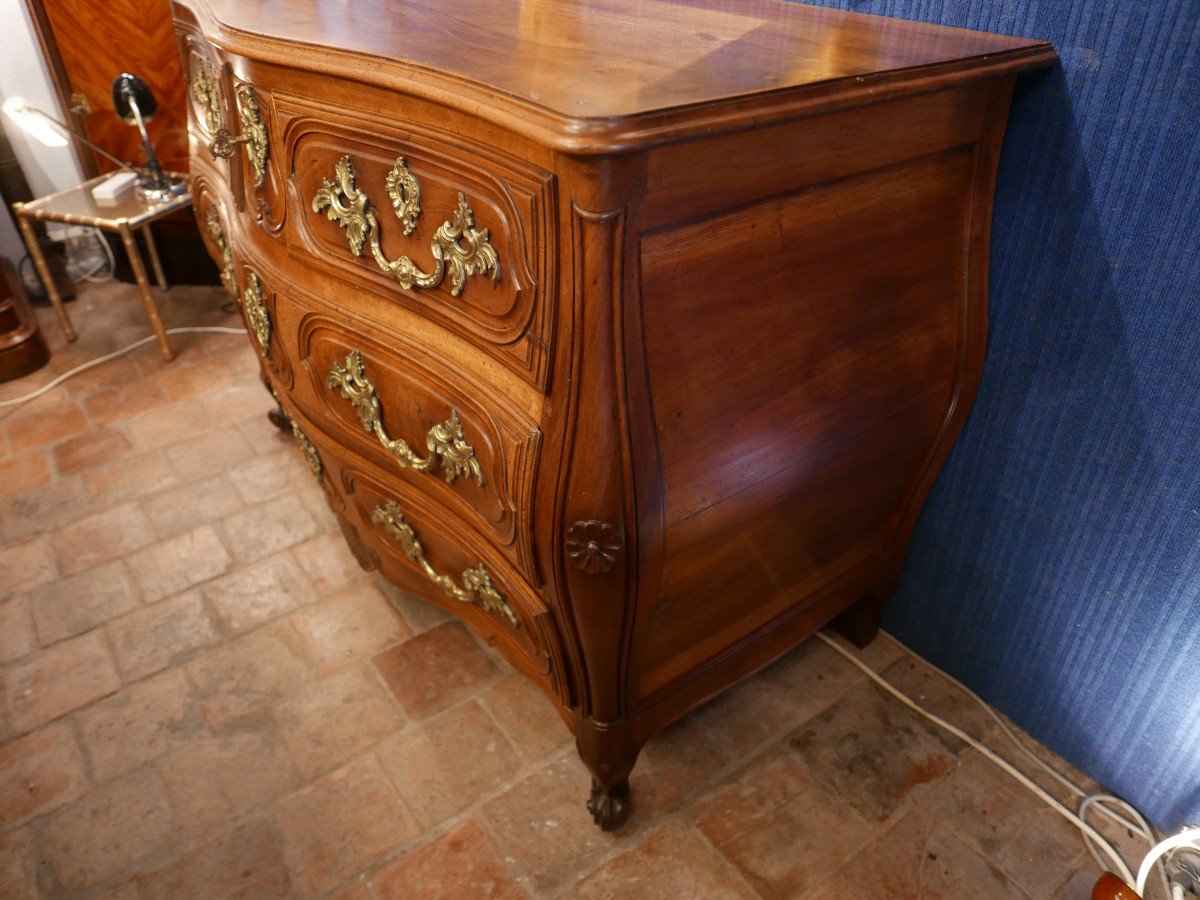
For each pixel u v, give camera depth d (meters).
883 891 1.20
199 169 1.65
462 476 1.07
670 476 0.90
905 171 0.98
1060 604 1.28
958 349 1.18
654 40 1.01
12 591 1.70
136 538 1.83
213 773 1.36
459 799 1.33
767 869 1.23
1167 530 1.12
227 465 2.04
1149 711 1.22
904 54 0.93
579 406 0.83
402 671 1.54
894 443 1.20
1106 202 1.02
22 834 1.28
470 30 1.06
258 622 1.63
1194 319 1.00
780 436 1.01
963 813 1.30
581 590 0.94
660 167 0.74
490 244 0.87
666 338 0.84
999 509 1.30
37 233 2.77
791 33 1.05
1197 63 0.90
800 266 0.93
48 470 2.02
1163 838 1.26
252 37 1.06
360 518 1.44
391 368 1.10
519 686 1.51
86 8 2.43
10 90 2.57
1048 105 1.03
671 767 1.37
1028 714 1.40
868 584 1.41
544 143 0.70
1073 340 1.12
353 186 1.03
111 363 2.44
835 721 1.44
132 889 1.21
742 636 1.23
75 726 1.44
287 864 1.24
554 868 1.23
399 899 1.20
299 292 1.21
